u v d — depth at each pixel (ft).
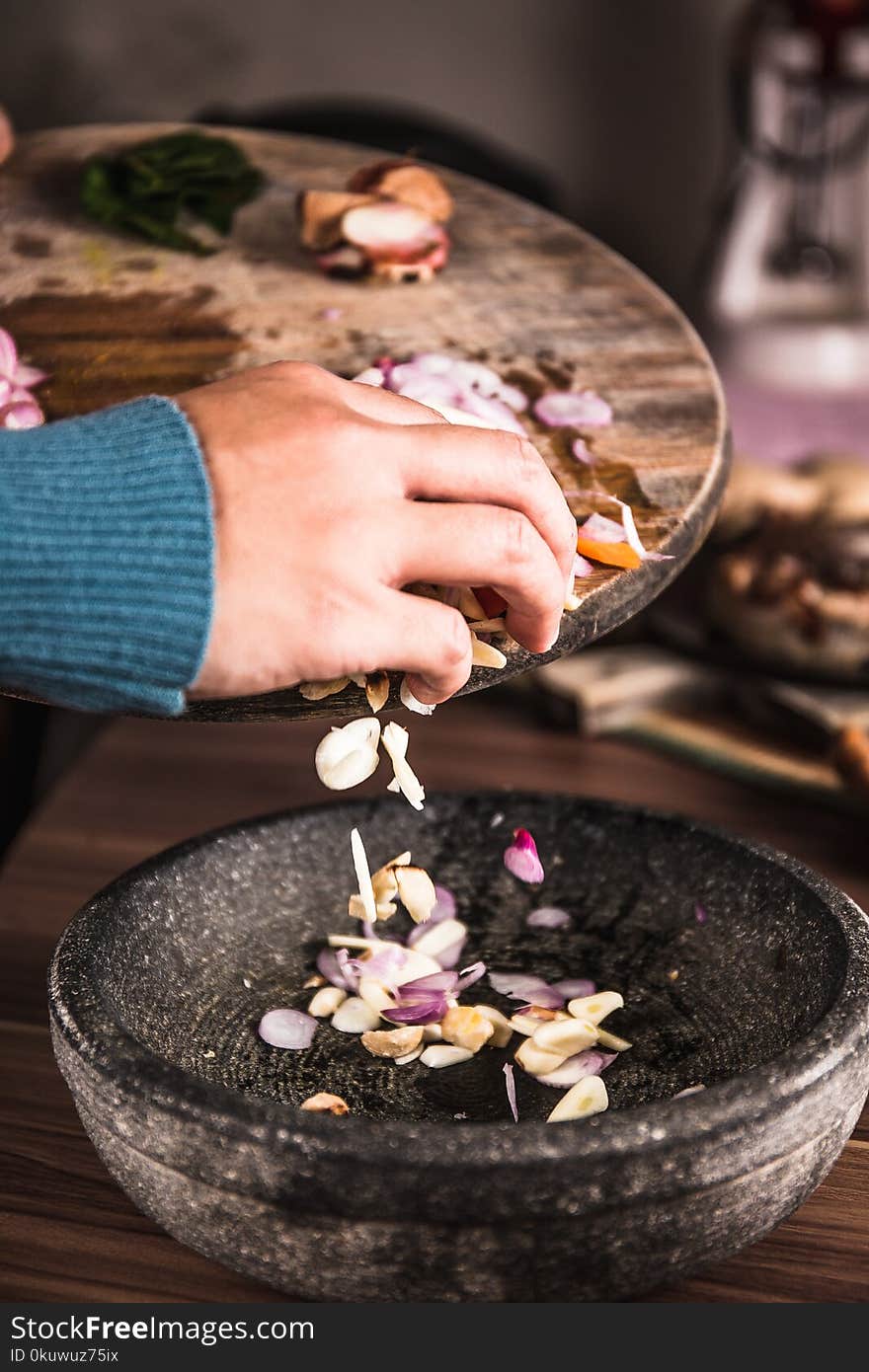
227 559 1.87
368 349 2.62
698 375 2.57
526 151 7.16
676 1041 2.32
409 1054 2.32
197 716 2.05
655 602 4.06
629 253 7.27
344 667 1.90
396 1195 1.82
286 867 2.52
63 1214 2.21
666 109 7.00
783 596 3.49
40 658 1.90
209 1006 2.35
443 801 2.60
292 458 1.90
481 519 1.92
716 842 2.45
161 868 2.36
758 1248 2.15
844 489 3.70
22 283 2.80
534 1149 1.82
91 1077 1.95
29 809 4.58
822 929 2.22
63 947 2.15
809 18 5.65
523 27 6.95
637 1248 1.88
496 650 2.06
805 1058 1.92
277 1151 1.84
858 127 6.20
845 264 6.27
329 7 7.00
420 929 2.54
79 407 2.47
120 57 7.13
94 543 1.87
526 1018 2.36
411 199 2.95
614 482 2.33
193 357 2.59
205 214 3.01
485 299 2.77
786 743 3.40
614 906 2.53
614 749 3.54
